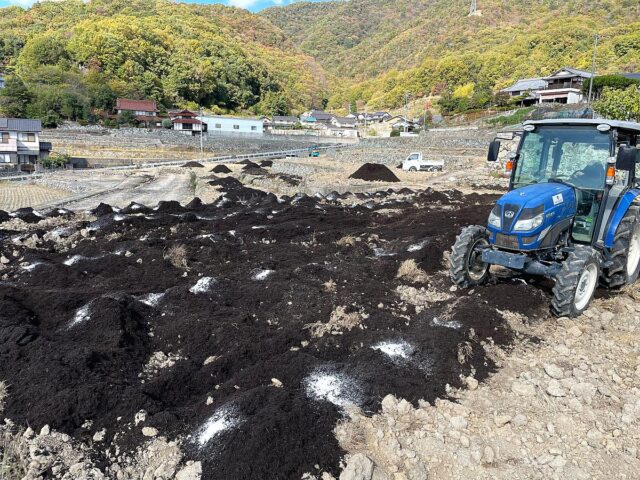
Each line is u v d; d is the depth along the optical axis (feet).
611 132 18.47
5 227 34.60
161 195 60.80
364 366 13.57
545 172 19.99
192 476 9.44
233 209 43.88
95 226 33.24
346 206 45.24
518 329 16.26
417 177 76.43
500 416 11.60
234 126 210.59
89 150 146.20
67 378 12.43
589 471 10.10
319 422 11.02
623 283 20.03
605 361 14.38
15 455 10.25
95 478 9.63
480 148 108.37
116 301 16.79
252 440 10.03
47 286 20.70
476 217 36.52
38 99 168.14
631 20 257.14
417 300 19.31
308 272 22.00
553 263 17.61
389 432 10.96
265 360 14.28
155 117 192.65
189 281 21.44
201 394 12.96
